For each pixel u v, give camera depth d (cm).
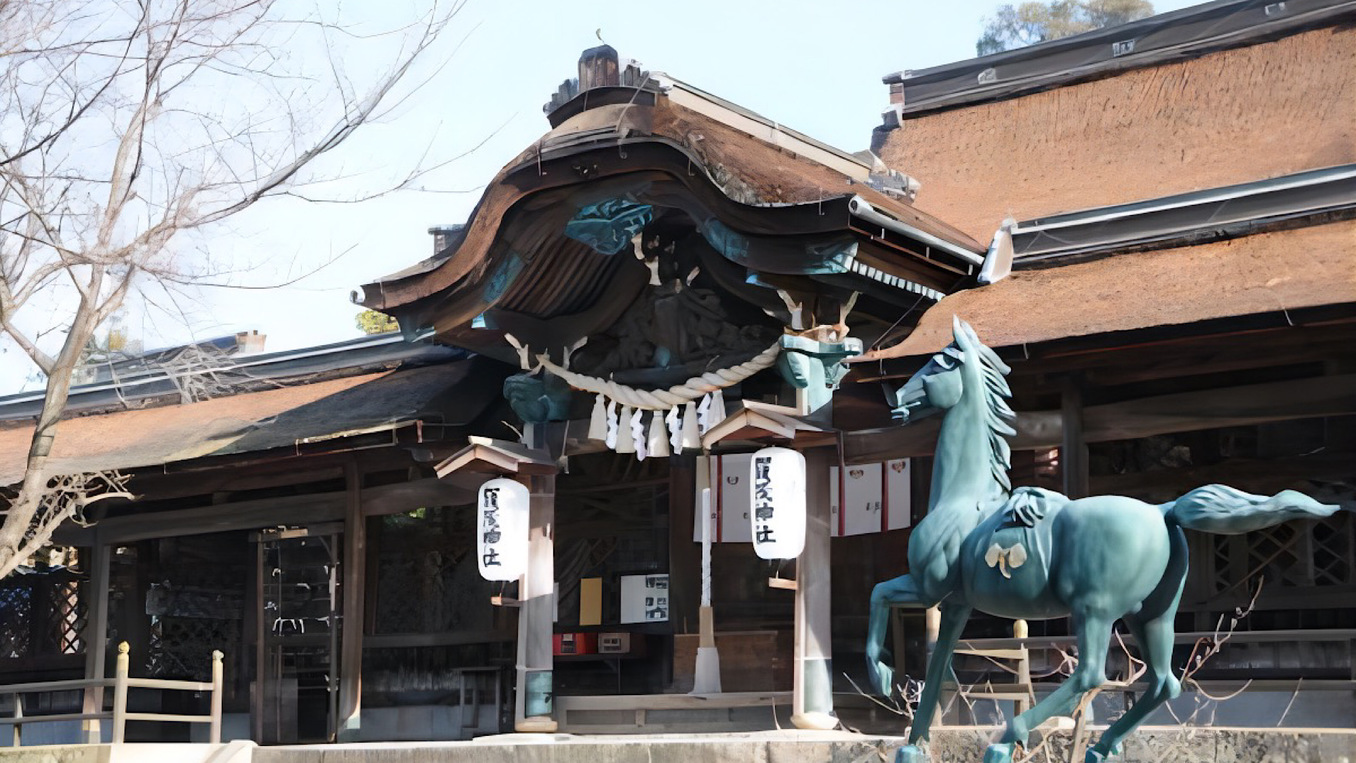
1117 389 1352
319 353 1884
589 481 1784
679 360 1391
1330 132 1711
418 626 1834
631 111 1280
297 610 1827
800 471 1248
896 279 1241
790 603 1656
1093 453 1490
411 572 1853
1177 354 1268
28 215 1213
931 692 920
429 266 1409
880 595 935
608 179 1302
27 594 2081
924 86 2192
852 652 1611
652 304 1407
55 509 1675
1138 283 1355
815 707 1252
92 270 1227
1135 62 2005
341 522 1714
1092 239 1480
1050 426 1324
